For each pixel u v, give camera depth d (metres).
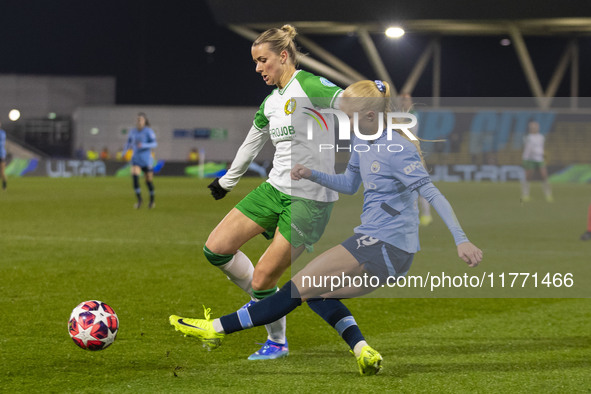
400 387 6.61
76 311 7.33
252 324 6.83
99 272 13.01
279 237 7.20
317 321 9.38
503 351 7.92
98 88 92.38
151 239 18.17
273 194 7.32
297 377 6.91
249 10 67.44
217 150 80.25
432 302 10.62
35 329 8.70
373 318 9.62
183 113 80.06
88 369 7.11
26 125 90.50
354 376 6.95
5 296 10.71
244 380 6.80
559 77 73.50
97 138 80.69
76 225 21.50
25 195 36.06
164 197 35.75
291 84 7.23
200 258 14.91
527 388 6.60
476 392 6.48
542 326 9.16
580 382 6.79
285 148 7.27
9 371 7.01
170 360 7.49
